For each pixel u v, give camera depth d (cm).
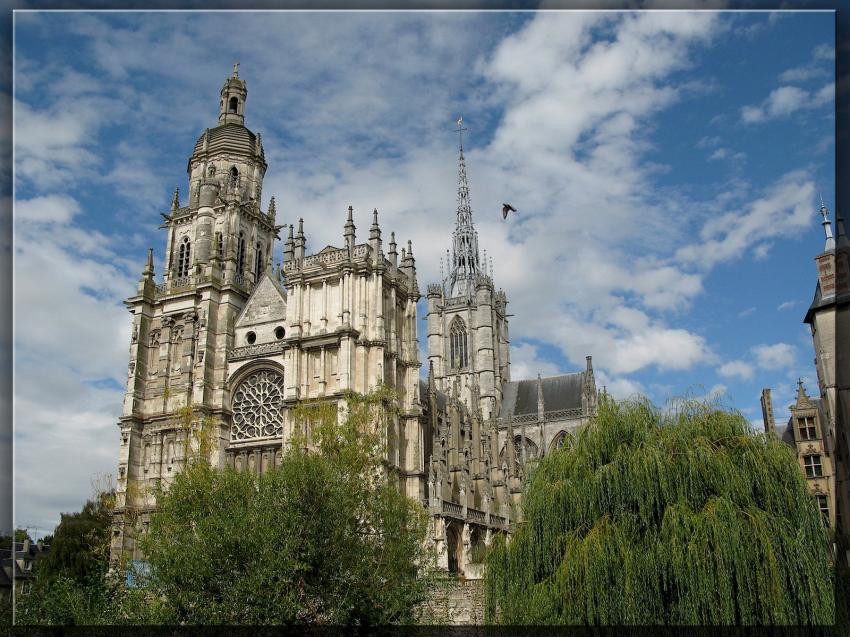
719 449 3962
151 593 4641
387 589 4759
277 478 4756
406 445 8494
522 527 4416
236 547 4303
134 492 8119
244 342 9169
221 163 10706
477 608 5625
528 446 13188
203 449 7331
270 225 10862
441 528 8019
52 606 4647
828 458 7806
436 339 15488
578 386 13912
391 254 9106
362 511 5184
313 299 8662
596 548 3778
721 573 3488
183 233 10362
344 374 8025
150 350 9500
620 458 4075
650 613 3616
